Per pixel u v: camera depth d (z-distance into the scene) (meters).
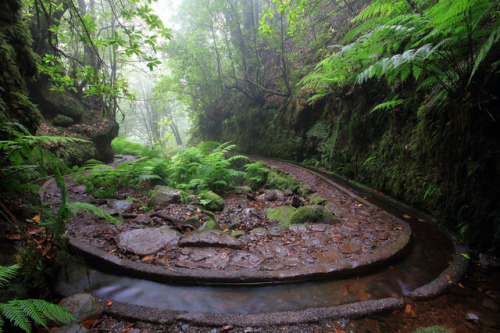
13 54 3.04
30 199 2.78
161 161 6.97
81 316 1.65
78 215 3.50
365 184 5.13
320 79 5.93
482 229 2.50
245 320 1.69
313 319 1.71
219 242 2.81
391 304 1.83
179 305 1.92
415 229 3.18
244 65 10.78
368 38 3.85
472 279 2.12
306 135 8.12
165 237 2.91
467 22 2.31
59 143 7.04
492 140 2.42
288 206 4.42
